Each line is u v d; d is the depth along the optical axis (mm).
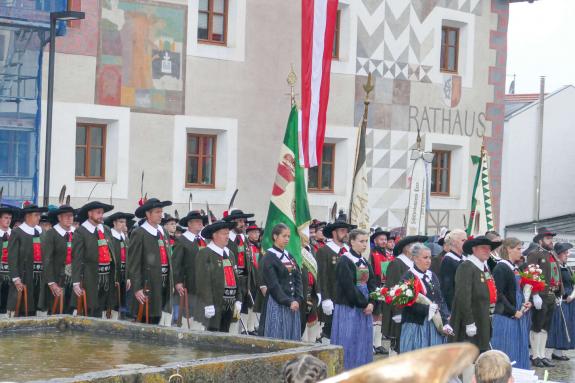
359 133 19750
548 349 19375
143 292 16188
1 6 20766
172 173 24250
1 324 10000
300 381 4969
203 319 15289
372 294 14266
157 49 23984
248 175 25797
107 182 23234
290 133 17219
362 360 14922
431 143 30062
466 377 10195
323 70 19953
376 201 28703
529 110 43750
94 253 16562
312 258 16797
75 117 22562
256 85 25859
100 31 23031
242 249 18234
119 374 7172
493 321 15734
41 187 21875
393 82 29047
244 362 8039
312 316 16922
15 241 16859
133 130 23594
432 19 29984
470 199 31172
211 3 25281
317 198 27234
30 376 7746
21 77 21516
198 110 24766
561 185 45250
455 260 15484
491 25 31672
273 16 26156
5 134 21422
